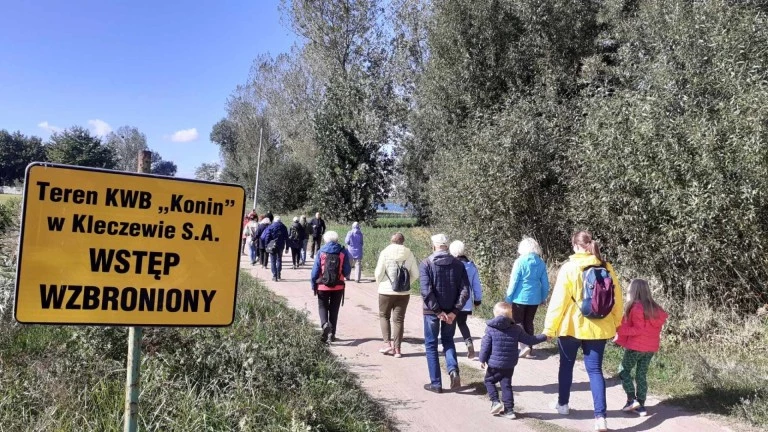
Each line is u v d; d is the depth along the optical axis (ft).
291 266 57.11
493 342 17.57
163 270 8.41
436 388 19.83
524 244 24.61
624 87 39.75
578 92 47.32
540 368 23.17
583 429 16.71
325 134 100.53
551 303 17.07
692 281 26.37
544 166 39.88
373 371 21.95
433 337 20.08
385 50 99.96
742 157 23.17
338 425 15.15
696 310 25.98
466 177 41.50
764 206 23.62
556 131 40.45
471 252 43.32
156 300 8.37
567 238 41.06
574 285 16.69
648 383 20.72
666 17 34.65
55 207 7.80
